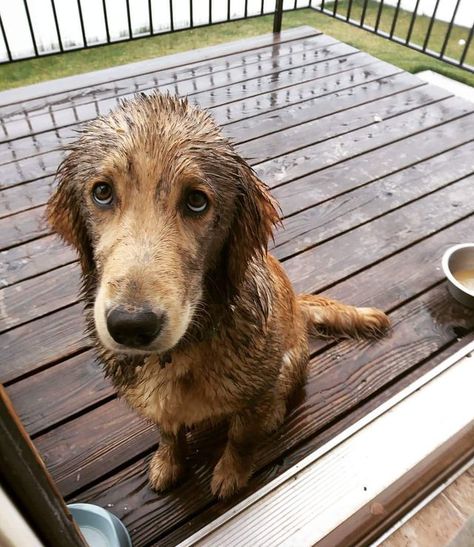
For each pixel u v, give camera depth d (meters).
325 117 1.54
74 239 0.62
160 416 0.68
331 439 0.83
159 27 2.21
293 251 1.15
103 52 2.05
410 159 1.40
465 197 1.30
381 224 1.22
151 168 0.51
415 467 0.77
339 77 1.73
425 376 0.89
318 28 2.34
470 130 1.51
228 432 0.80
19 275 1.08
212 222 0.56
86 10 2.23
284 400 0.85
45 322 1.00
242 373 0.65
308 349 0.91
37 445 0.83
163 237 0.50
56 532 0.38
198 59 1.79
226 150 0.58
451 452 0.78
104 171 0.52
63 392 0.90
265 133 1.47
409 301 1.07
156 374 0.64
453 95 1.66
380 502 0.73
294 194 1.28
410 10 2.49
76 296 1.04
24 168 1.33
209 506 0.78
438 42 2.24
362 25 2.00
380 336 1.00
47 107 1.54
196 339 0.60
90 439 0.84
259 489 0.77
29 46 2.02
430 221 1.23
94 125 0.57
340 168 1.37
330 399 0.90
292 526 0.72
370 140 1.46
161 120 0.54
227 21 1.97
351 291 1.08
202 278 0.58
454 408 0.84
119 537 0.68
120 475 0.80
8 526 0.33
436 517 0.74
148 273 0.48
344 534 0.70
